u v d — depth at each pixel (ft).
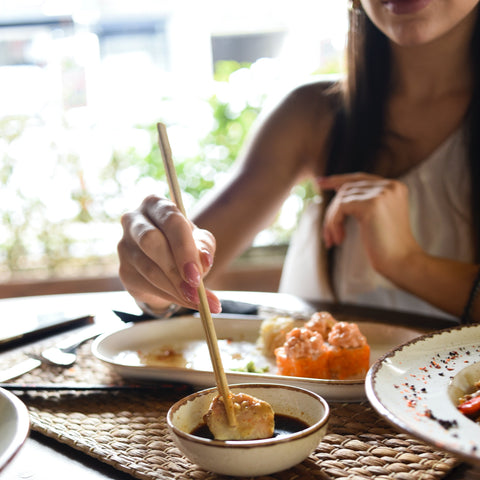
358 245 3.62
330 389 1.94
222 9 8.54
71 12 7.71
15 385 2.10
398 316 2.77
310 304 3.03
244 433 1.63
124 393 2.10
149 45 8.65
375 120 3.56
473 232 3.30
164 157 1.95
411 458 1.66
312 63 7.06
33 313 3.00
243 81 6.73
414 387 1.68
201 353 2.40
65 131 6.40
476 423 1.53
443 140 3.53
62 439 1.80
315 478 1.60
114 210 6.56
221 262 3.42
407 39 2.64
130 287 2.29
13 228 6.45
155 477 1.61
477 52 3.20
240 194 3.67
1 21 7.54
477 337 1.94
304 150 4.04
